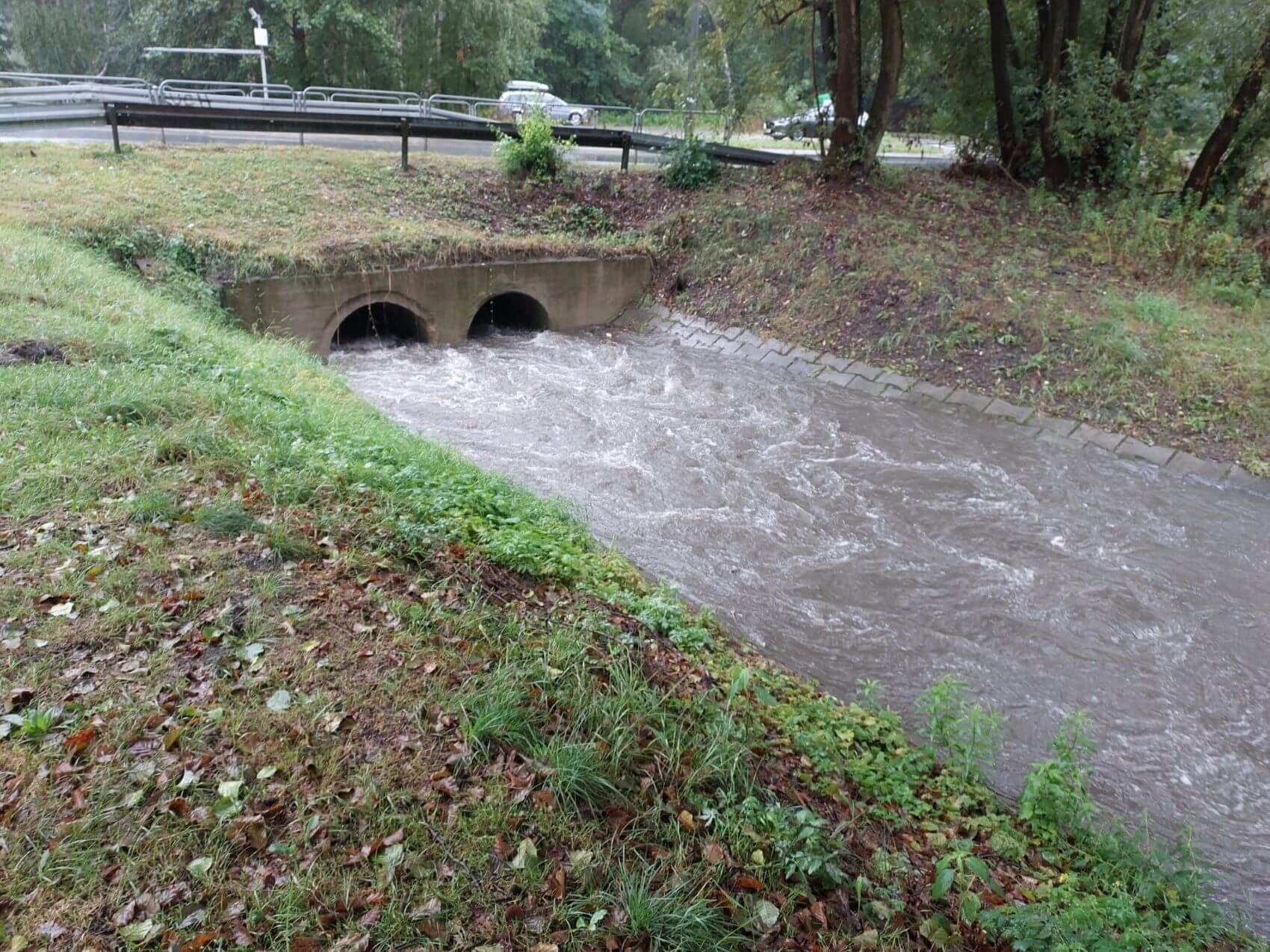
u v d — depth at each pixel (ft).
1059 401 42.88
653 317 60.39
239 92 100.58
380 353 51.62
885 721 19.25
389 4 105.09
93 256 41.60
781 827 13.17
